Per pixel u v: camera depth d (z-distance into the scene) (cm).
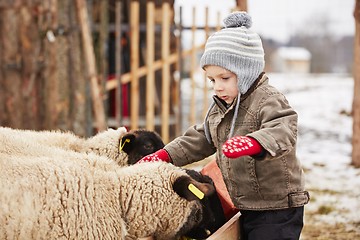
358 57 862
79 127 955
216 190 369
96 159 374
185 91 2105
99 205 338
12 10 947
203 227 354
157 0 1084
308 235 584
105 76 988
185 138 397
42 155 377
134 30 980
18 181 320
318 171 855
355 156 891
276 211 351
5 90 960
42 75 955
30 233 312
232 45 342
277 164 343
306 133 1260
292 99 1975
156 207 347
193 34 1022
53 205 322
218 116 368
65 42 943
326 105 1786
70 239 323
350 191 736
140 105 1096
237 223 360
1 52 955
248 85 347
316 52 5184
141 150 529
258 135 308
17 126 962
